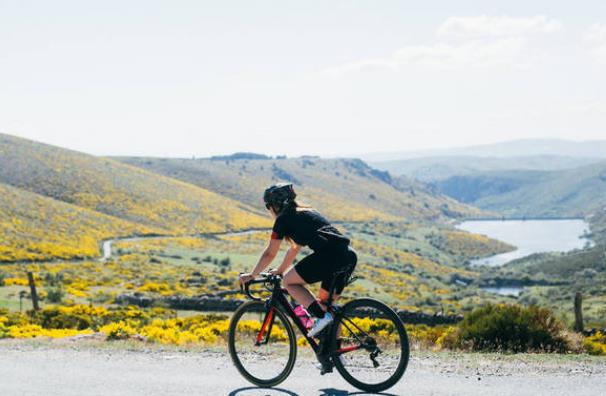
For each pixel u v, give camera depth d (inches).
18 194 5305.1
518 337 418.0
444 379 231.6
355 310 218.8
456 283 6663.4
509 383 223.6
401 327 211.9
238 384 227.9
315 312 215.5
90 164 7628.0
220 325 558.3
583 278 6569.9
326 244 211.9
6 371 254.4
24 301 1742.1
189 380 234.1
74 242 4424.2
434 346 443.8
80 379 236.8
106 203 6555.1
